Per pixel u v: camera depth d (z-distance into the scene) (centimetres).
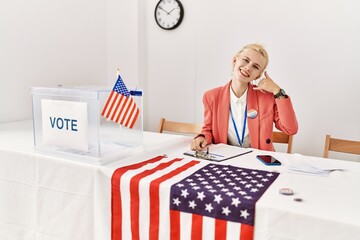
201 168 136
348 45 248
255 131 183
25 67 256
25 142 172
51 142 145
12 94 249
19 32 249
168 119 333
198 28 305
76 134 137
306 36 262
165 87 330
